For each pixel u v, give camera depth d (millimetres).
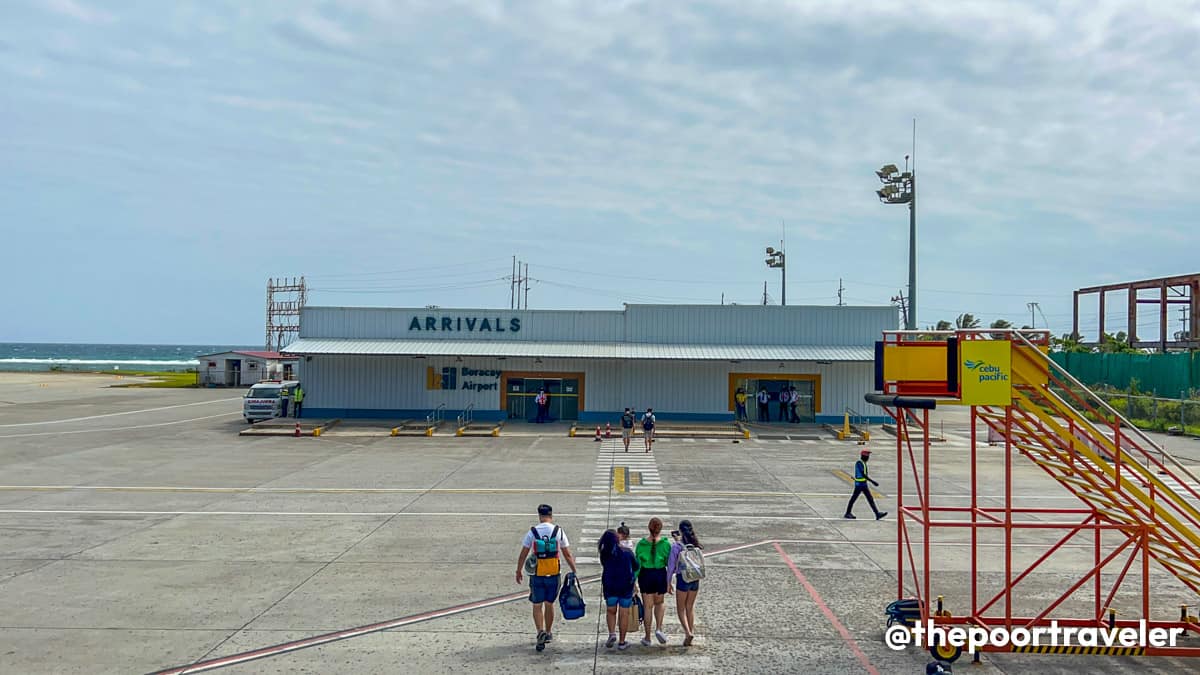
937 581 13195
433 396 39844
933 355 10281
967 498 21047
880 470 26078
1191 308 57781
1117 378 46188
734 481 23516
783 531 16859
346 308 40125
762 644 10188
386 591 12344
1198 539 9875
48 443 31531
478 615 11242
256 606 11547
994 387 9992
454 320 40125
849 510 18219
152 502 19641
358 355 37906
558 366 39781
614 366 39656
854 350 38219
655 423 38344
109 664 9359
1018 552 15266
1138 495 9914
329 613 11273
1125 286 63469
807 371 39250
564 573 13562
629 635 10516
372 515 18188
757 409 39625
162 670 9195
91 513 18250
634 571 9867
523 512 18578
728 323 39500
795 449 31516
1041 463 10844
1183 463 26969
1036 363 10250
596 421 39531
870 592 12508
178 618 11008
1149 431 36281
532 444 32375
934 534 16766
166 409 46625
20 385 70000
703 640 10320
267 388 38812
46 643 10023
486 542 15578
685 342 39562
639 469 25750
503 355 37750
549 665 9414
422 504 19531
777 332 39312
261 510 18703
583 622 11023
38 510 18578
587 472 25000
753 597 12211
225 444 31672
